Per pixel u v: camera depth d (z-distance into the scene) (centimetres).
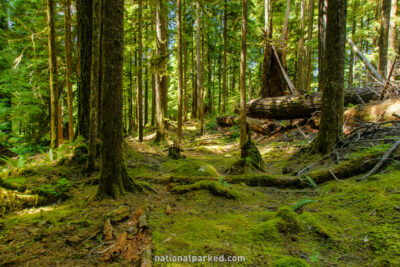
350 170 366
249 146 565
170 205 321
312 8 1523
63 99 1428
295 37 1135
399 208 221
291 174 436
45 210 300
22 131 1476
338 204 271
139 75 1065
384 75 999
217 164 658
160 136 1217
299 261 160
